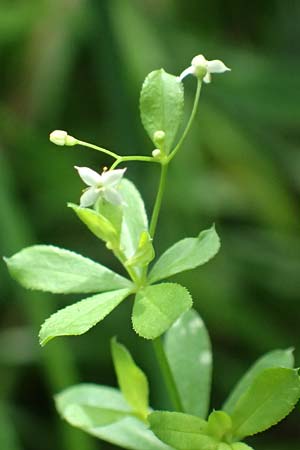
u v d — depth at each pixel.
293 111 0.21
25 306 0.19
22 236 0.19
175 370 0.12
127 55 0.21
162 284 0.11
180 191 0.20
